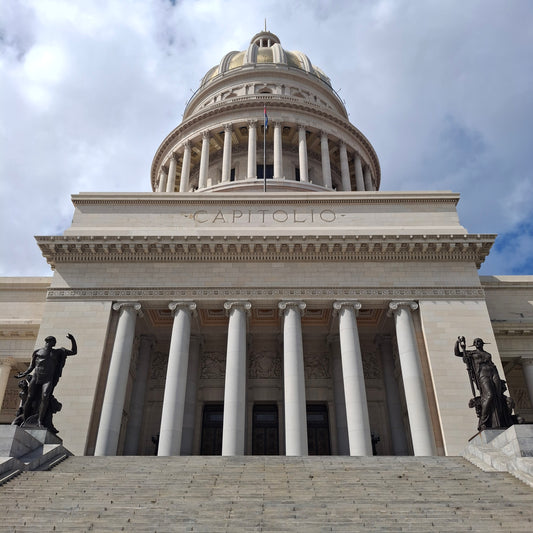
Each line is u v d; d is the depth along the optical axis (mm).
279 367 40812
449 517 14883
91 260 37688
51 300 36094
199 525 14312
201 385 40250
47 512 15289
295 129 66688
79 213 42188
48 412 25016
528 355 40094
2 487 17656
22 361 40062
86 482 18719
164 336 41812
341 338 35188
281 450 37938
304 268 37281
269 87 73500
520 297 42688
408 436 37406
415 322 35969
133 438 37281
